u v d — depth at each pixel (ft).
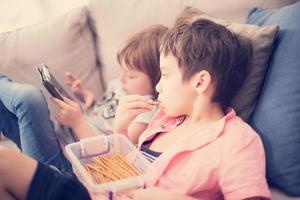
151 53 3.72
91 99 4.39
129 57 3.79
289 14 3.38
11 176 2.67
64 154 3.70
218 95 3.24
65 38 4.47
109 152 3.59
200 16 3.71
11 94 3.54
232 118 3.23
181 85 3.31
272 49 3.34
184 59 3.26
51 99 3.97
